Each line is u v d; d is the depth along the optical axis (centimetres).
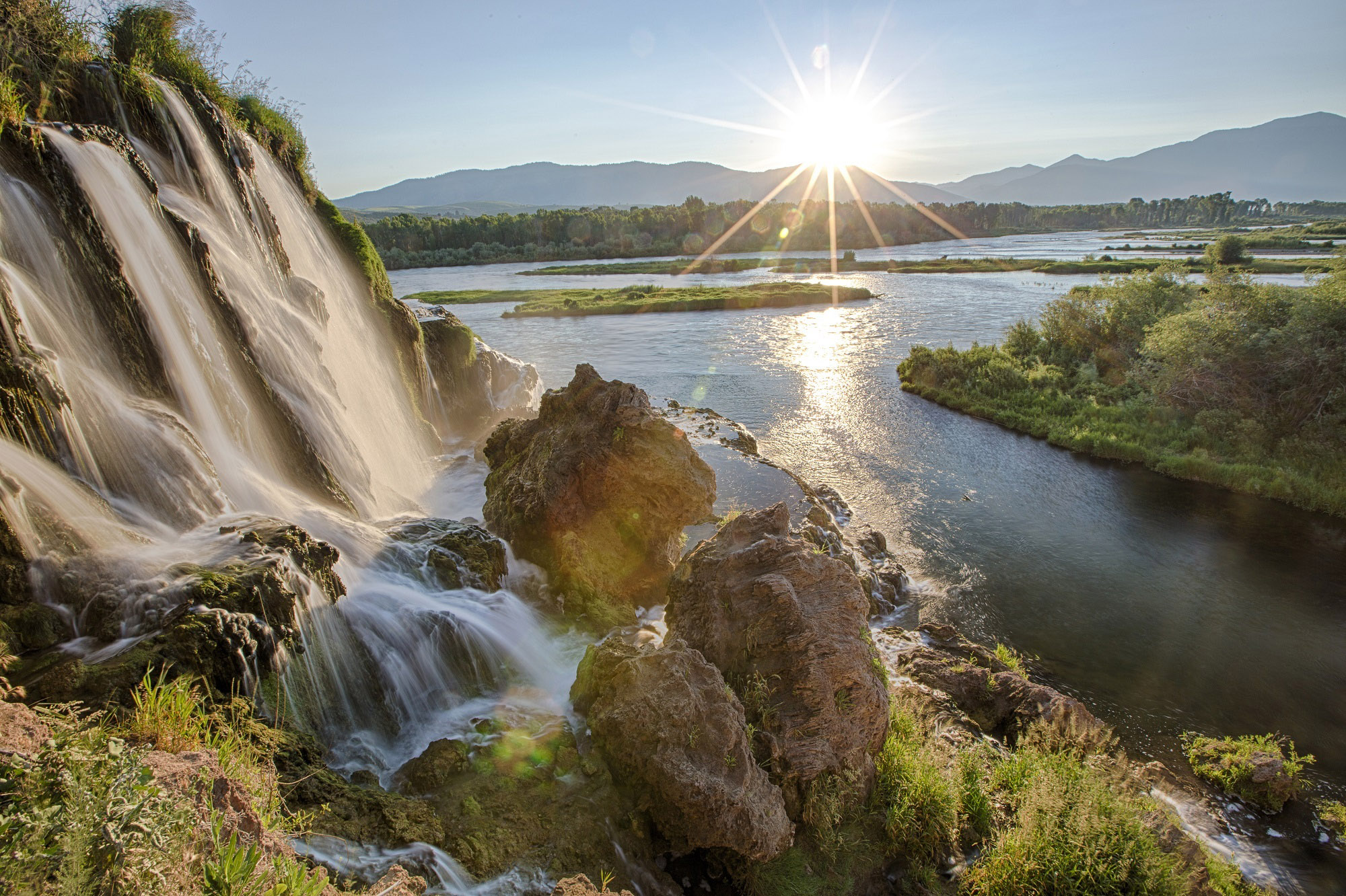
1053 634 2025
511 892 830
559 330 7000
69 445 1135
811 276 12100
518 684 1301
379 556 1443
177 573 1031
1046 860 1007
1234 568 2386
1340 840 1363
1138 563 2412
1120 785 1266
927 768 1170
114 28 2066
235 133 2227
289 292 2197
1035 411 3925
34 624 913
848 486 3012
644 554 1719
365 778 978
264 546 1147
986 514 2769
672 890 945
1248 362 3634
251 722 902
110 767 515
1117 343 4831
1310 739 1650
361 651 1184
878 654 1627
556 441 1748
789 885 969
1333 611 2141
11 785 492
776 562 1214
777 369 5225
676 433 1714
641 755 973
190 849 503
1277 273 9700
